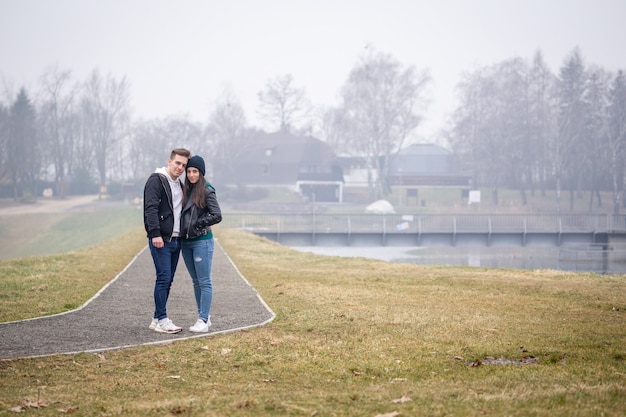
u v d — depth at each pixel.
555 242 57.50
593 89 94.62
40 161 112.81
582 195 103.81
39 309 11.76
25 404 6.16
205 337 9.38
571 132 90.44
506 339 9.66
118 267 20.36
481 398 6.41
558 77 97.56
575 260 51.00
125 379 7.23
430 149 125.56
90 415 5.93
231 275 18.56
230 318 11.04
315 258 25.53
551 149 91.81
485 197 103.94
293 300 13.39
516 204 97.69
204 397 6.54
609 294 14.99
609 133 87.69
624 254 55.31
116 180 146.25
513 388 6.98
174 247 9.56
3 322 10.30
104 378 7.27
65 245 69.56
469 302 13.55
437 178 115.19
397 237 57.22
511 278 18.16
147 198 9.30
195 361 8.08
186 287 15.38
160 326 9.65
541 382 7.30
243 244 33.69
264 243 35.69
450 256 55.12
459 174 115.56
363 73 92.69
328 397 6.50
